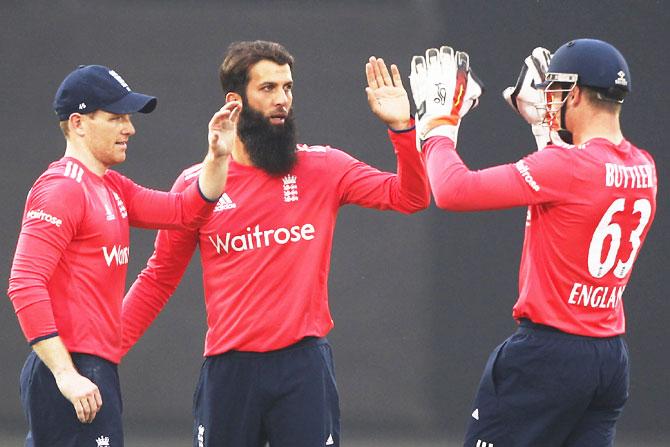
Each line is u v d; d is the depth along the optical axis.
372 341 22.28
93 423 12.55
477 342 22.14
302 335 13.26
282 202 13.44
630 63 21.69
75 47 22.81
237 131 13.55
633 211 12.19
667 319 21.69
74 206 12.49
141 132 22.61
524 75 13.41
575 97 12.27
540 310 12.30
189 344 22.64
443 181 11.98
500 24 21.98
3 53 22.97
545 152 12.04
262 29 22.47
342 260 22.39
